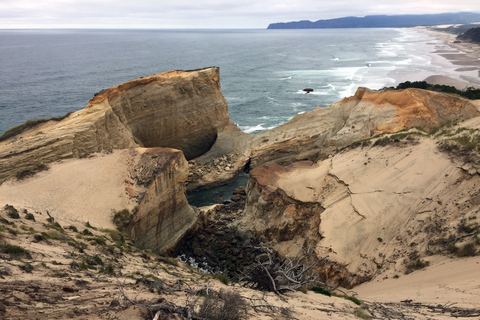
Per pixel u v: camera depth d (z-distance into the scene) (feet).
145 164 99.81
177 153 103.35
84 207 83.61
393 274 63.00
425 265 59.16
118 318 22.90
